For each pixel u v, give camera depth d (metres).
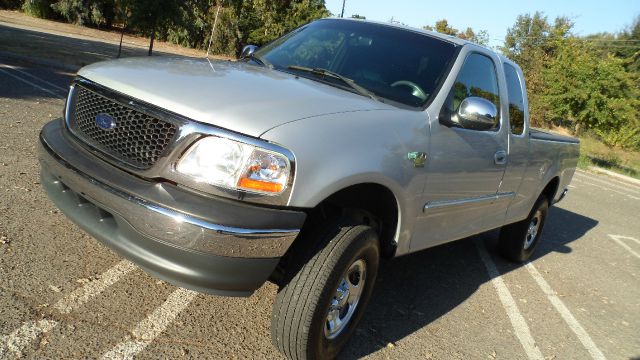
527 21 49.25
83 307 3.08
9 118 7.04
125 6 19.30
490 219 4.60
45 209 4.30
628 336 4.63
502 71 4.43
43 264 3.44
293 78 3.35
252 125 2.46
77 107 2.96
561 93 23.23
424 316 4.07
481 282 5.09
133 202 2.44
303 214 2.53
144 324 3.06
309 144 2.54
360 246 2.82
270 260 2.51
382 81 3.57
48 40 20.95
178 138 2.45
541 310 4.77
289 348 2.77
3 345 2.60
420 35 4.01
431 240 3.75
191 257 2.39
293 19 45.19
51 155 2.87
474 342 3.85
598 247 7.74
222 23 42.34
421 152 3.18
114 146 2.68
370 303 4.06
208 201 2.39
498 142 4.16
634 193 16.88
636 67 49.56
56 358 2.61
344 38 4.00
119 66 3.03
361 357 3.26
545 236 7.75
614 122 22.52
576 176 18.30
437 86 3.56
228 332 3.18
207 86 2.75
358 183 2.76
